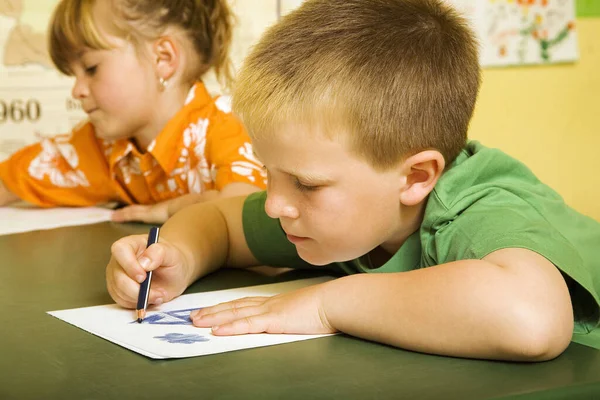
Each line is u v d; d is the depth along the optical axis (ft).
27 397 2.03
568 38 8.00
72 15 5.43
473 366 2.25
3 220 5.14
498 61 7.70
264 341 2.48
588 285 2.54
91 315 2.83
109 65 5.47
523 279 2.35
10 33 6.43
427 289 2.39
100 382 2.13
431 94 2.90
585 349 2.42
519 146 7.93
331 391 2.05
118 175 5.84
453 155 3.06
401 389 2.06
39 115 6.59
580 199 8.25
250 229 3.62
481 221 2.69
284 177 2.82
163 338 2.53
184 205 5.00
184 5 5.64
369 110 2.74
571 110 8.10
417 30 3.01
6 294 3.18
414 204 2.93
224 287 3.32
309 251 2.96
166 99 5.65
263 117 2.75
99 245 4.25
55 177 5.96
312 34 2.91
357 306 2.50
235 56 6.85
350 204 2.81
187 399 2.00
